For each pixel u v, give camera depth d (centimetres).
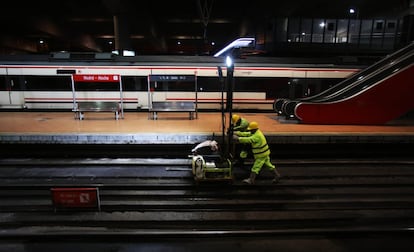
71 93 1345
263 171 764
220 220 542
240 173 752
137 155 838
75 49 4088
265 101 1419
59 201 556
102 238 479
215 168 650
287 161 824
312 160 839
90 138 841
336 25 3391
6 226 517
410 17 1997
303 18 3331
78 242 470
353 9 2833
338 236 492
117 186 658
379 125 1066
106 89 1354
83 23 3086
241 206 595
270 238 486
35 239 475
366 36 3441
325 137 865
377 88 1038
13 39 3250
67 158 832
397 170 780
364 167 801
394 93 1045
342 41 3497
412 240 483
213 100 1399
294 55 3291
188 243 471
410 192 660
